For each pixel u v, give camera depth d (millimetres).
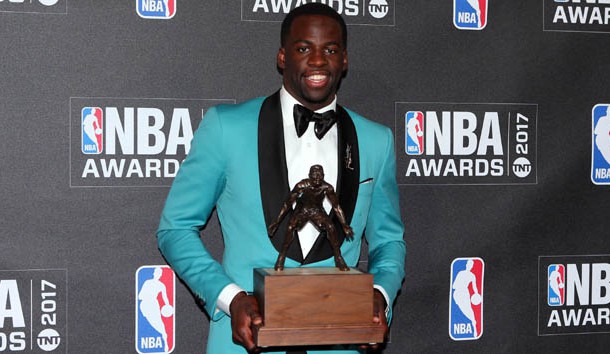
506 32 2254
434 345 2254
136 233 2084
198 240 1673
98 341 2074
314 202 1524
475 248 2266
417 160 2223
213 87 2104
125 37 2055
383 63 2189
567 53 2291
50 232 2033
